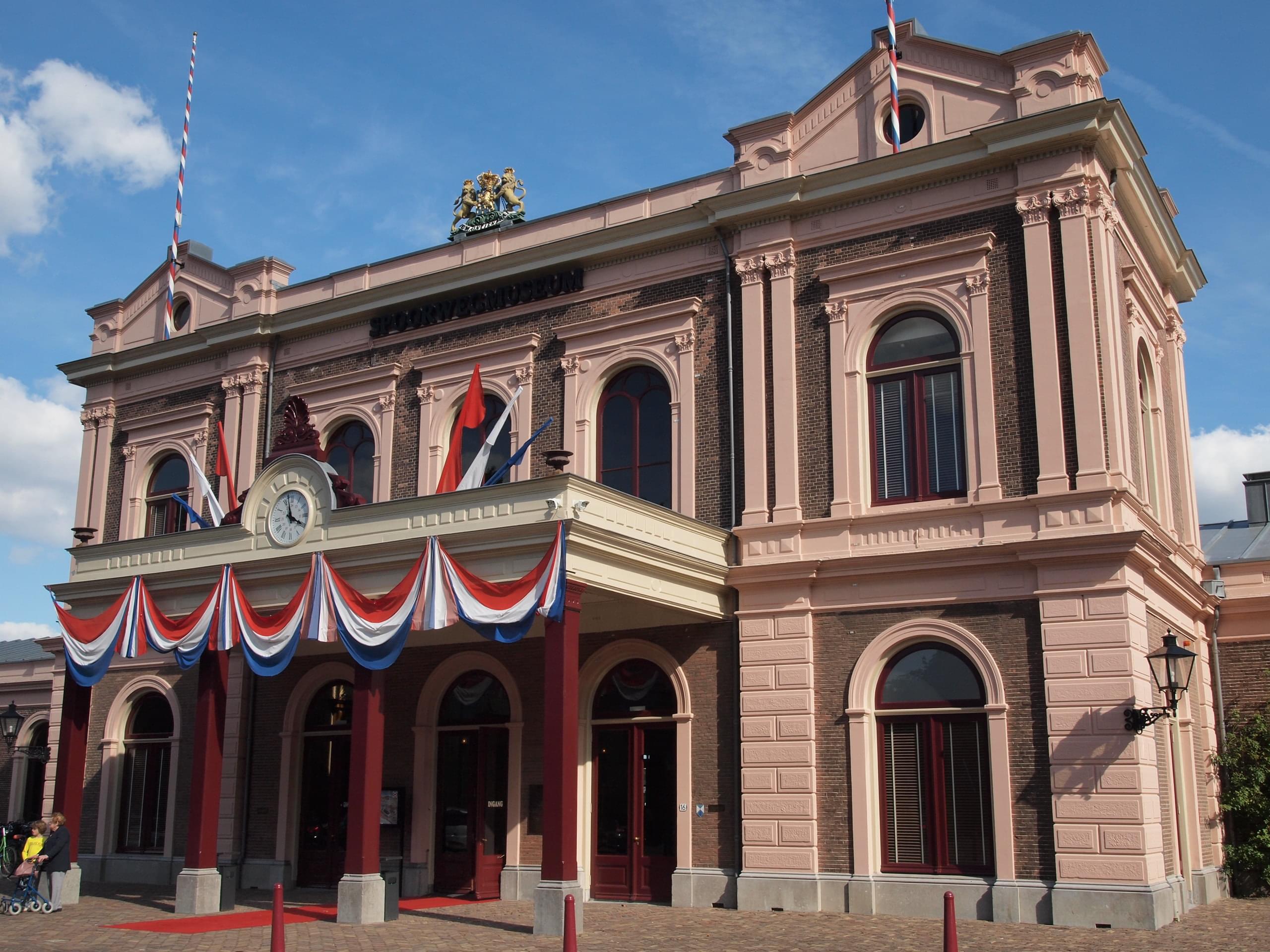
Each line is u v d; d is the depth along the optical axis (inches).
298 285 1074.7
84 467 1182.3
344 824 944.9
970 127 797.2
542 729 848.9
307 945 597.0
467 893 855.7
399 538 725.3
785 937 619.2
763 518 806.5
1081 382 725.9
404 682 916.0
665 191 907.4
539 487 682.2
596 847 826.2
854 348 801.6
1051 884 678.5
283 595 779.4
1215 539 1096.8
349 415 1018.7
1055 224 754.2
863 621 764.6
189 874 752.3
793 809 755.4
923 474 775.1
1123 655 684.1
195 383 1125.1
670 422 868.0
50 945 607.8
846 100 844.0
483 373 952.3
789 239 836.0
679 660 814.5
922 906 709.9
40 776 1414.9
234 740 992.9
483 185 1044.5
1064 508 715.4
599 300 912.9
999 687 714.8
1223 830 883.4
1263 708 896.9
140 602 823.7
